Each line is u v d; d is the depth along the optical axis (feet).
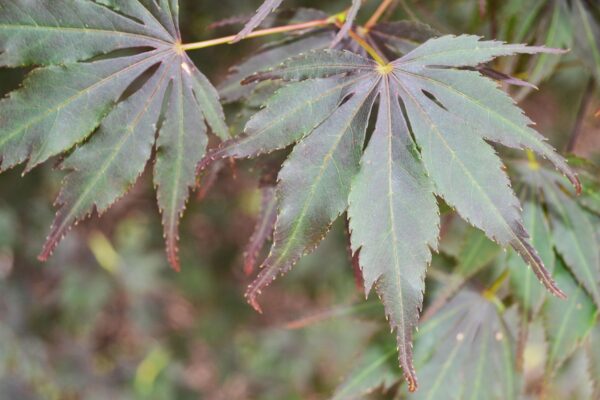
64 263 3.32
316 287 3.36
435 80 1.34
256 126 1.31
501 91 1.32
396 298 1.31
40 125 1.34
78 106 1.35
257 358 3.56
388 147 1.32
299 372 3.48
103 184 1.36
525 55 1.56
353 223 1.31
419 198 1.31
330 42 1.46
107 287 3.39
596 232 1.51
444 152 1.32
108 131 1.36
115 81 1.36
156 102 1.38
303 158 1.31
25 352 3.08
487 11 1.58
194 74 1.39
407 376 1.30
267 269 1.31
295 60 1.32
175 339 3.67
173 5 1.38
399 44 1.46
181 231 3.53
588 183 1.51
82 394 3.31
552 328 1.51
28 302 3.21
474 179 1.31
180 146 1.38
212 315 3.66
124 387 3.46
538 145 1.31
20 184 2.95
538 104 2.81
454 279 1.51
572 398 1.71
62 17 1.35
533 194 1.51
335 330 3.43
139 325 3.60
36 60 1.34
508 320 1.57
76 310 3.32
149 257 3.51
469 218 1.31
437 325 1.57
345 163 1.32
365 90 1.33
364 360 1.57
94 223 3.47
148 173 3.48
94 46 1.36
